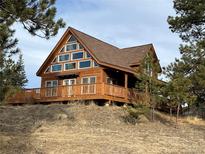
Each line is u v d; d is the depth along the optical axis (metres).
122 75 38.06
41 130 22.81
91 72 35.62
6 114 27.92
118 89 33.06
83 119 26.25
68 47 38.25
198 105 34.75
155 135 22.97
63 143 18.81
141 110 27.59
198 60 31.22
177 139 21.92
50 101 34.41
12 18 15.80
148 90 29.23
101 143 19.08
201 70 29.75
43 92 35.19
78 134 21.64
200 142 21.28
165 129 26.03
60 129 23.20
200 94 32.31
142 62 29.86
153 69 29.58
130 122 27.09
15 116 27.23
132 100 33.88
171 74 30.19
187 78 29.84
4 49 15.34
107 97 31.48
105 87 31.48
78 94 32.75
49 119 26.17
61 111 28.05
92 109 28.83
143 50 40.88
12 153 16.53
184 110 36.12
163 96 29.16
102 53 36.66
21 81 14.76
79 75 36.56
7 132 21.91
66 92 33.59
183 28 33.28
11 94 14.33
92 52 35.31
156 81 29.11
